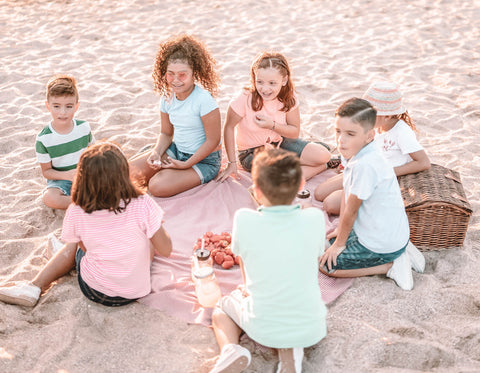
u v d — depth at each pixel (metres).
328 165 3.97
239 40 6.88
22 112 5.01
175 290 2.80
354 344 2.38
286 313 2.18
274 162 2.11
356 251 2.80
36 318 2.68
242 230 2.18
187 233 3.32
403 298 2.71
